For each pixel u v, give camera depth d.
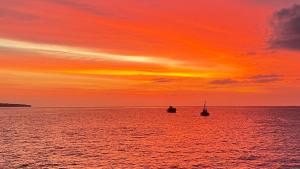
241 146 63.00
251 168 42.88
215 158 49.81
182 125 121.19
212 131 96.19
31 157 49.19
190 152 55.44
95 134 84.94
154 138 76.69
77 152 54.38
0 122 131.75
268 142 68.81
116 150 57.03
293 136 80.19
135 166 43.81
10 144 63.59
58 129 99.62
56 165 43.81
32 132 88.88
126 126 114.44
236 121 146.38
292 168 42.69
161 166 43.94
